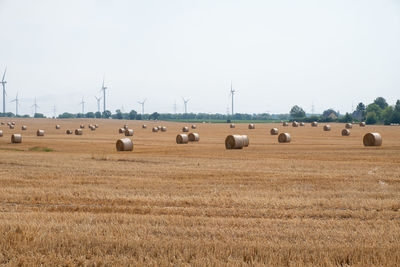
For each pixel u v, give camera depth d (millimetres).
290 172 28125
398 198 18641
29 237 11883
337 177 25359
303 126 147875
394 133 97750
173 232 12766
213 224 13891
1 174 27562
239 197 18859
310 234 12438
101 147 58531
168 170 29578
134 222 14102
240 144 53344
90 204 18078
